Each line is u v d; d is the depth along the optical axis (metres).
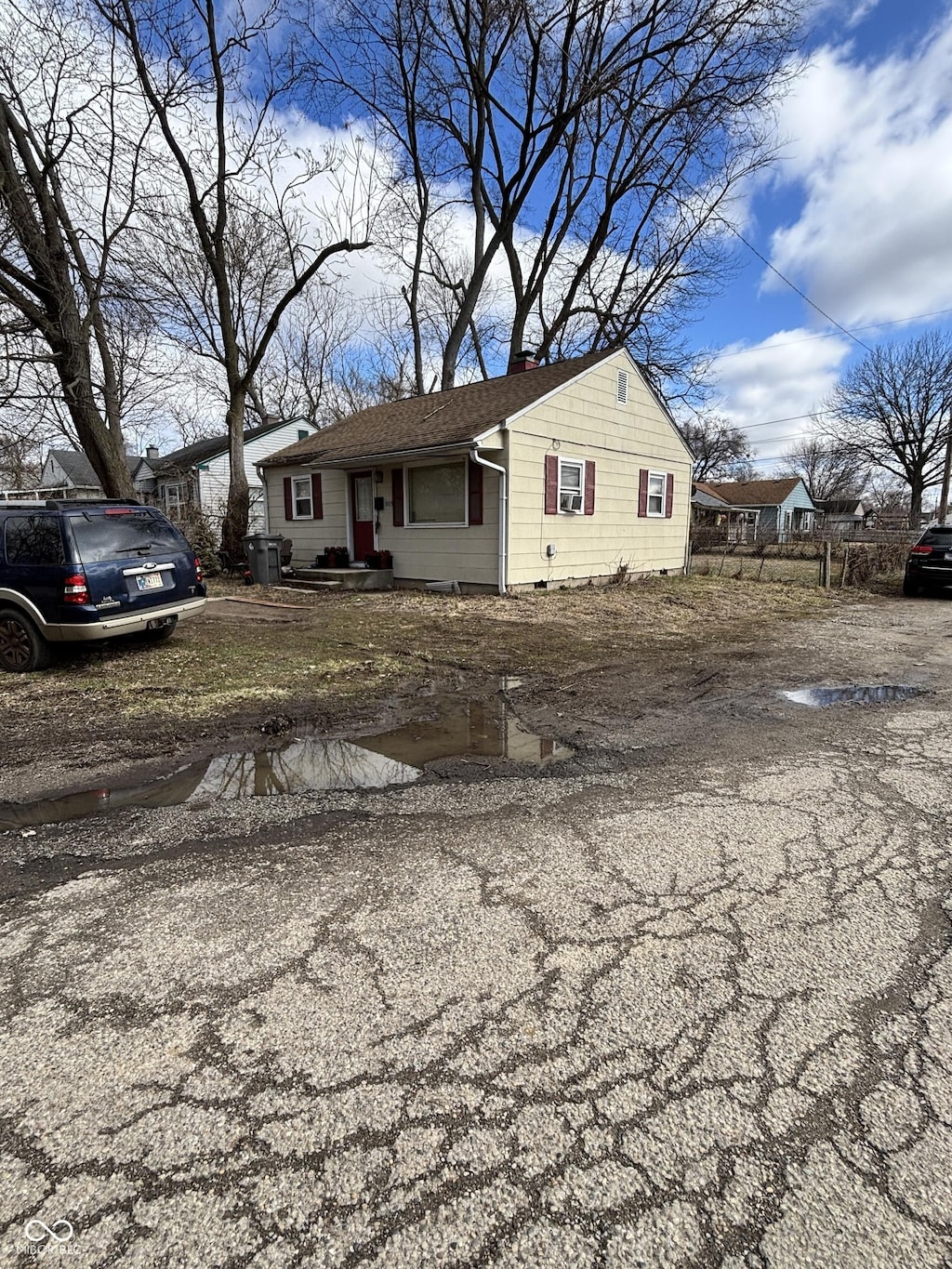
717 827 3.10
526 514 11.93
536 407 11.83
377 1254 1.26
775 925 2.34
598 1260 1.25
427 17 17.52
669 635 8.61
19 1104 1.60
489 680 6.18
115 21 11.84
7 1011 1.92
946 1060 1.74
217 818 3.23
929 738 4.45
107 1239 1.29
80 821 3.21
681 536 17.03
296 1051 1.76
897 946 2.22
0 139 10.65
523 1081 1.67
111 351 14.40
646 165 19.05
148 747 4.28
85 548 5.95
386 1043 1.79
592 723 4.84
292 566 15.93
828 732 4.62
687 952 2.18
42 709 5.08
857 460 51.12
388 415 15.76
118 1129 1.54
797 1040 1.80
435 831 3.07
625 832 3.05
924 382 40.53
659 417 15.56
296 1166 1.44
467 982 2.04
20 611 6.09
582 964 2.12
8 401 11.07
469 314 20.94
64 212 11.95
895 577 16.67
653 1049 1.77
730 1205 1.36
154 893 2.55
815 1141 1.50
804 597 13.13
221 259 14.77
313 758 4.11
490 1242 1.29
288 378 32.09
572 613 10.24
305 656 6.98
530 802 3.40
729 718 4.98
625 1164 1.45
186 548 7.07
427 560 12.93
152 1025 1.86
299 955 2.17
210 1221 1.33
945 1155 1.47
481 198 20.41
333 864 2.77
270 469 16.38
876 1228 1.31
